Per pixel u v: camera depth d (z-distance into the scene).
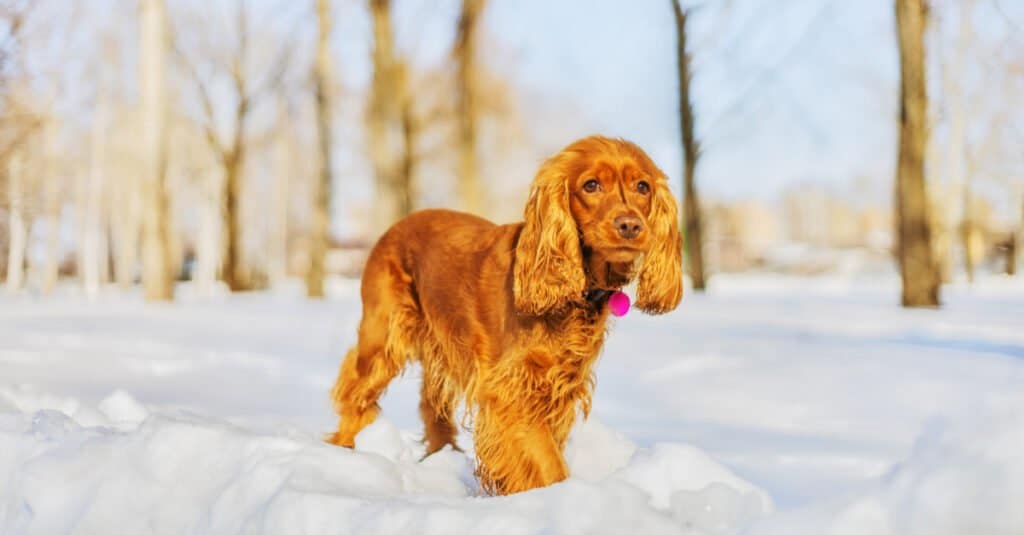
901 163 12.02
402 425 4.92
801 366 6.21
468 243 3.74
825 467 3.56
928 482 1.57
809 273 49.09
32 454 3.21
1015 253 37.25
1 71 10.20
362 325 4.21
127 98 28.55
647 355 7.22
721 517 2.36
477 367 3.46
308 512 2.37
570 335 3.27
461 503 2.40
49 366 6.98
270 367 7.17
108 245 40.75
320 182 19.75
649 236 3.12
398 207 15.71
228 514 2.62
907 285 12.20
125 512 2.83
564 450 3.56
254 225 39.22
